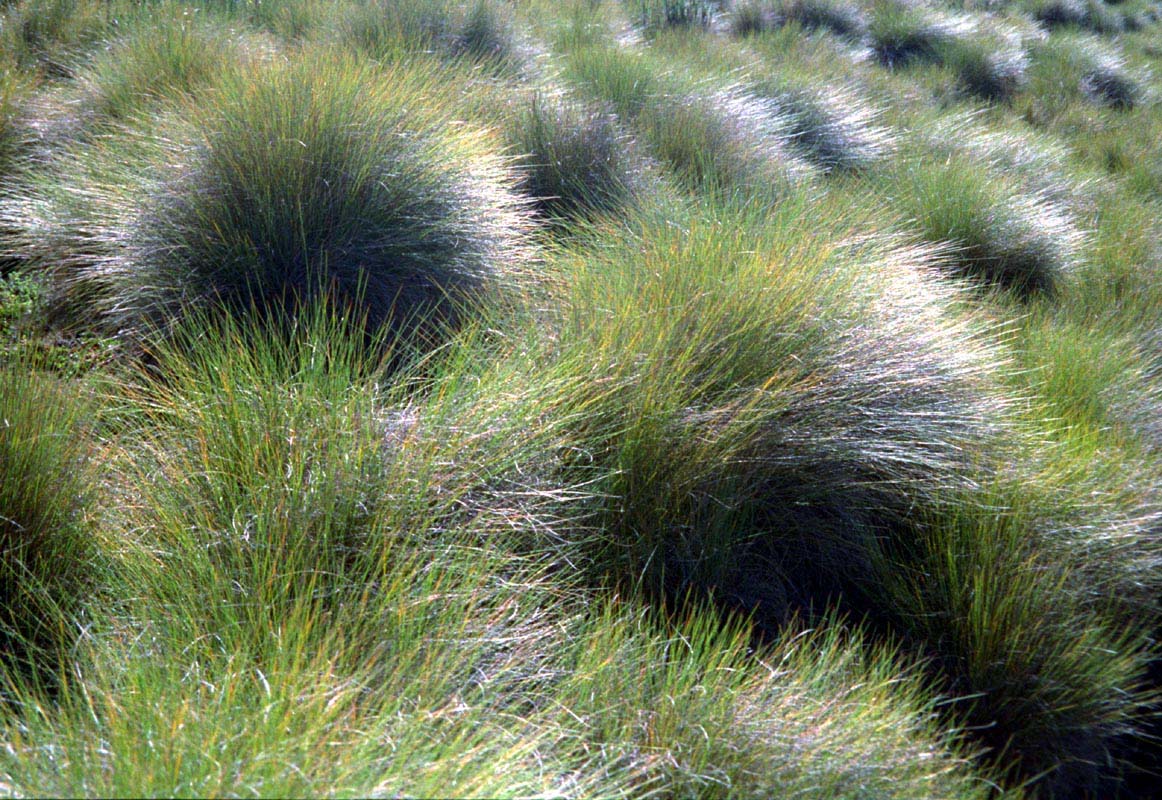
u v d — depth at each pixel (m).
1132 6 21.47
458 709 2.18
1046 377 4.56
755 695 2.56
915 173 6.93
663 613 2.91
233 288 3.94
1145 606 3.47
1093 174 9.02
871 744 2.50
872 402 3.57
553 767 2.22
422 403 3.12
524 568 2.82
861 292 3.95
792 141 7.86
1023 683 3.09
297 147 4.11
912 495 3.50
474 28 8.16
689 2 12.74
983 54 13.27
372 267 4.12
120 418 3.17
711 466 3.18
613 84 7.36
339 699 2.03
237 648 2.26
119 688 2.17
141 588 2.55
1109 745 3.21
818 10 13.73
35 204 4.57
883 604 3.33
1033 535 3.44
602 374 3.32
